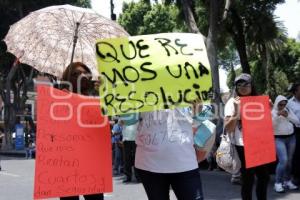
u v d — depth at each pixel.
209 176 11.42
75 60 4.96
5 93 28.91
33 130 26.41
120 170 12.83
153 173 3.66
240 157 5.77
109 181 3.83
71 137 3.77
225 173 12.01
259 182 5.82
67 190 3.73
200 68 3.78
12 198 8.65
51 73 4.96
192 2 17.42
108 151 3.84
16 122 29.16
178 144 3.66
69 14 4.80
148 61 3.77
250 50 19.88
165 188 3.71
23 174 12.96
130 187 9.99
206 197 8.40
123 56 3.77
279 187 8.73
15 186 10.35
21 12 26.56
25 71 30.83
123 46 3.79
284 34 19.36
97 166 3.81
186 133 3.71
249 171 5.75
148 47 3.80
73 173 3.76
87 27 4.89
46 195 3.69
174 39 3.84
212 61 13.50
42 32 4.90
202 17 17.53
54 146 3.73
